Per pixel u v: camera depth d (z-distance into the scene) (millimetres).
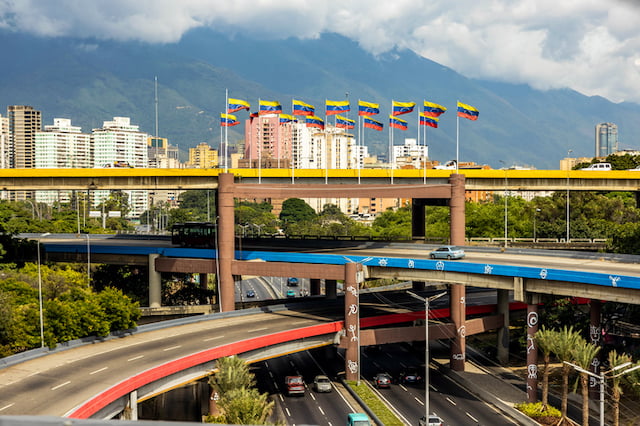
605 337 112312
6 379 70750
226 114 132000
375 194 119375
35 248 143500
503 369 112750
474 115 129750
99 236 177875
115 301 93375
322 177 129875
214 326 103188
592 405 89875
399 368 115562
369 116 133750
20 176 129125
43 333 82625
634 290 80375
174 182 128375
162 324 101062
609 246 141625
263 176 129000
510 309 124125
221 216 121312
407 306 126938
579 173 134000
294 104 135375
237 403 64562
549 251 111250
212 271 124312
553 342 80750
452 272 101938
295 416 86875
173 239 142250
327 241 144500
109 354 82875
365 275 110188
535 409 86500
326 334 104250
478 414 88812
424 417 82875
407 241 144500
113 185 129375
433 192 118312
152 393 74500
